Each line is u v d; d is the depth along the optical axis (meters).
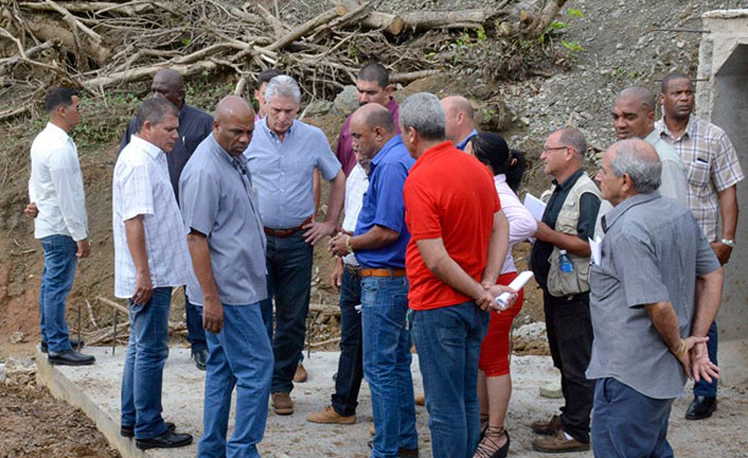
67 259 7.80
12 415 7.53
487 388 5.89
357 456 6.12
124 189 5.92
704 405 6.73
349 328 6.51
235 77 12.49
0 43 13.37
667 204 4.75
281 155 6.59
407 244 5.52
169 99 7.33
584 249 5.67
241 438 5.55
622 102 6.13
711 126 6.71
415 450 5.95
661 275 4.63
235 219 5.48
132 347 6.32
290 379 6.84
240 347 5.54
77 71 13.13
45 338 8.19
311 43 12.37
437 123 5.00
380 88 6.99
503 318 5.67
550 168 5.87
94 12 13.54
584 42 11.73
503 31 11.40
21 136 11.80
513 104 11.04
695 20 11.47
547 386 7.32
